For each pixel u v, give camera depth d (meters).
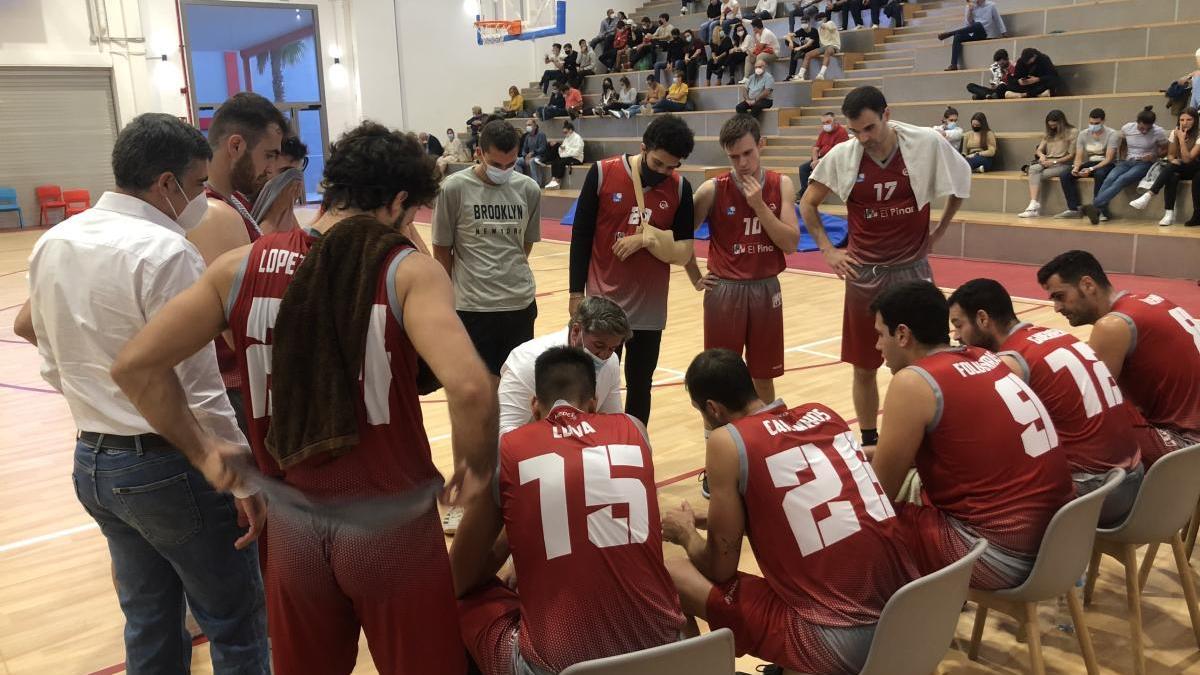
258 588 2.03
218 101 16.33
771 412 2.02
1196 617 2.49
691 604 2.08
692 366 2.11
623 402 4.42
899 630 1.76
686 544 2.19
